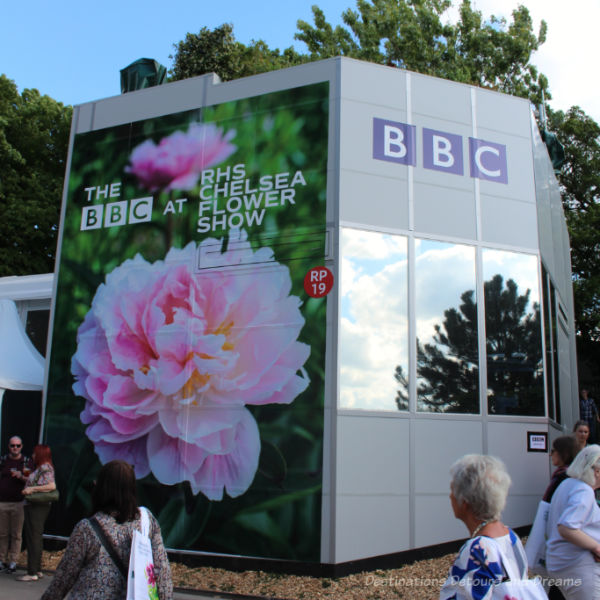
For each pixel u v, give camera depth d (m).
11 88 26.11
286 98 10.29
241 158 10.43
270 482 9.13
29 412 11.78
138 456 10.13
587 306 25.03
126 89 13.20
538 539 4.57
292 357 9.38
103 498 3.66
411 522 9.05
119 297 10.91
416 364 9.52
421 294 9.78
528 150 10.96
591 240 25.17
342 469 8.80
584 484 4.26
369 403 9.13
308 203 9.80
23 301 13.58
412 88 10.35
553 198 13.89
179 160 10.94
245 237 10.12
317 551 8.64
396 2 27.75
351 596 7.80
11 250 23.19
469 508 3.07
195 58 24.20
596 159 26.89
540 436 10.06
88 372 10.89
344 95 9.94
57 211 24.16
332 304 9.28
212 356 9.92
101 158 11.64
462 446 9.55
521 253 10.56
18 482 9.36
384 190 9.87
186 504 9.59
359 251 9.56
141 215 11.04
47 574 9.22
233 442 9.48
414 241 9.89
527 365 10.23
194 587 8.41
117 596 3.49
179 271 10.51
